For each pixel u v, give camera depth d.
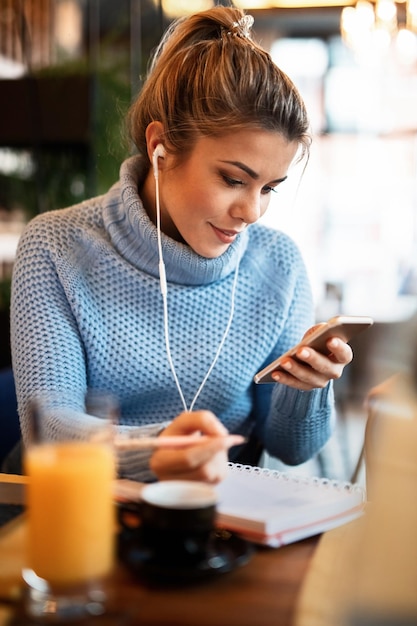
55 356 1.38
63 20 4.61
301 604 0.76
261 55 1.29
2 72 4.02
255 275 1.57
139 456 1.04
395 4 4.86
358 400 3.94
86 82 3.09
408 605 0.63
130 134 1.54
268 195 1.37
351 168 7.14
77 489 0.75
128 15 3.82
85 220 1.53
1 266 3.50
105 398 0.85
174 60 1.35
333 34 6.85
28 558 0.77
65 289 1.44
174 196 1.37
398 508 0.64
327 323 1.16
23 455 1.49
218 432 0.96
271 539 0.89
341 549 0.90
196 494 0.87
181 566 0.80
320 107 7.08
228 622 0.72
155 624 0.71
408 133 7.02
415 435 0.64
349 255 7.22
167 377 1.48
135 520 0.95
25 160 3.37
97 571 0.76
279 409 1.47
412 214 7.12
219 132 1.26
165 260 1.45
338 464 3.56
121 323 1.46
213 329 1.51
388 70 6.95
